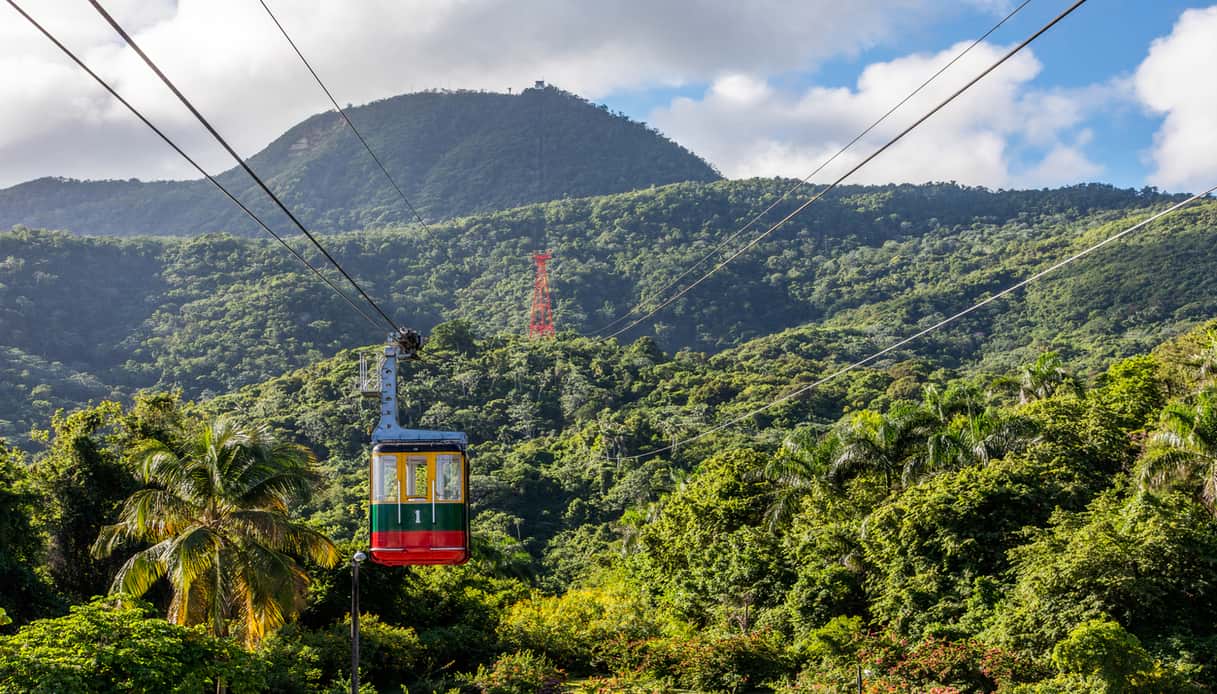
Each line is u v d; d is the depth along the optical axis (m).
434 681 45.62
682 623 59.47
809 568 53.38
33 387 181.25
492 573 74.25
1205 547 38.09
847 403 141.38
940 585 46.69
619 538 101.44
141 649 26.19
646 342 176.25
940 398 65.94
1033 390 70.12
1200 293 183.38
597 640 53.16
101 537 37.41
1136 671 32.88
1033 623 39.31
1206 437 42.62
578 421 141.50
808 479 63.53
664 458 122.50
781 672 46.75
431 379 148.50
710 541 65.81
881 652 42.53
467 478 27.03
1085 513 45.12
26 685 23.11
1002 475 48.88
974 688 38.25
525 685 43.50
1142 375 62.94
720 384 149.75
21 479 44.66
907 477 56.91
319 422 134.50
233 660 29.27
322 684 40.88
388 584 52.41
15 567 38.78
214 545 35.88
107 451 48.38
